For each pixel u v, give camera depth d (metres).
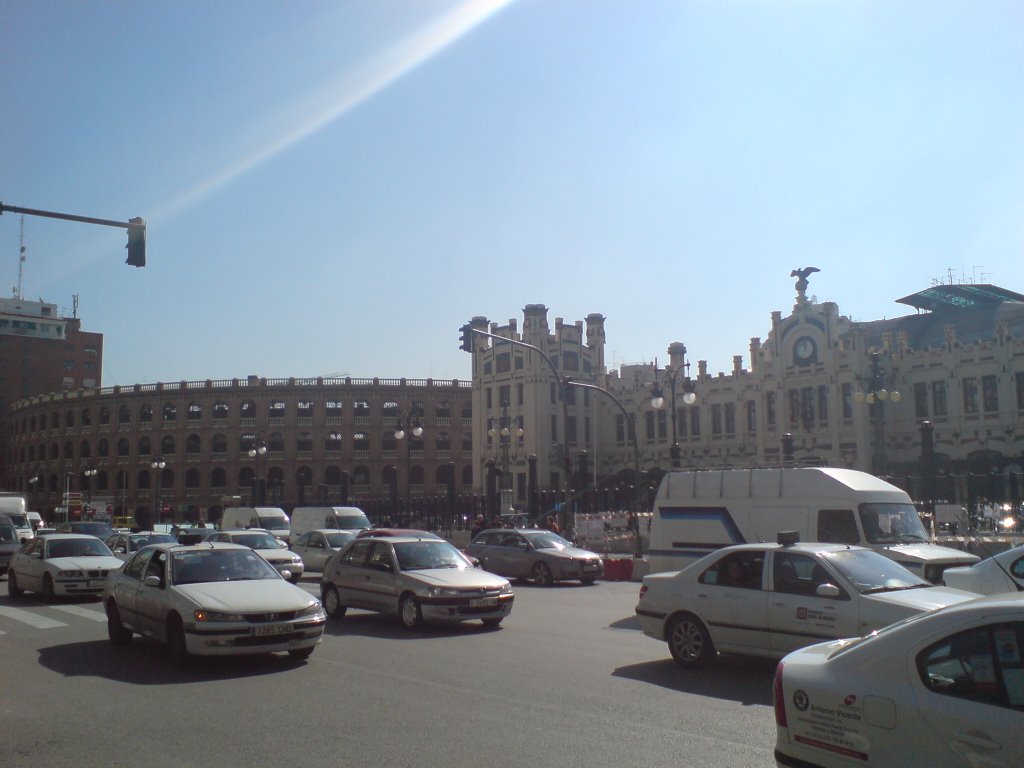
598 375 70.56
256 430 84.94
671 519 19.34
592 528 37.12
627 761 7.61
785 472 17.91
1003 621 4.79
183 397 86.75
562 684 10.95
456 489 85.75
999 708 4.63
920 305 67.94
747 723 8.92
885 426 52.47
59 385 120.06
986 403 48.97
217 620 11.74
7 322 117.44
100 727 8.95
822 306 55.09
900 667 5.08
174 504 85.81
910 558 15.41
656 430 62.72
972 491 28.28
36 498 96.56
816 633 10.62
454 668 12.09
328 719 9.20
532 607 20.00
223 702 10.05
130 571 14.31
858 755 5.12
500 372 71.00
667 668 12.01
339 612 17.66
